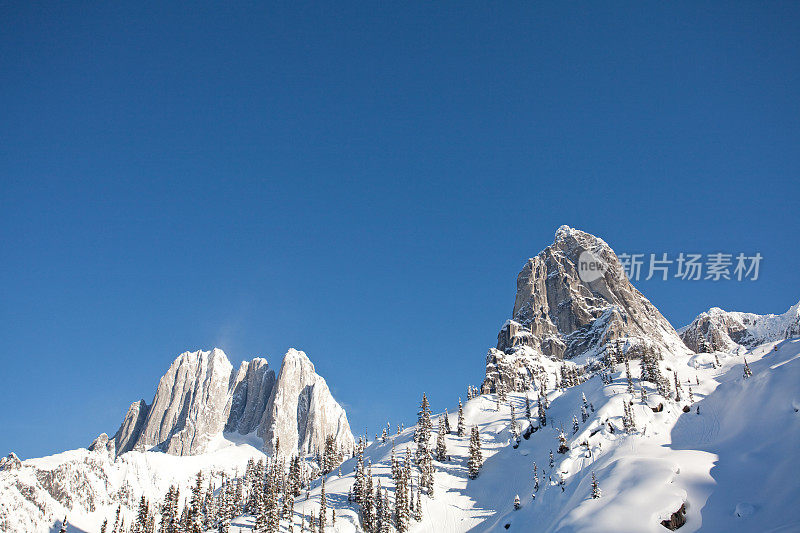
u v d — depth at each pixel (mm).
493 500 157875
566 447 156500
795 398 121500
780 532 85750
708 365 190250
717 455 119688
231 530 168875
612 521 100000
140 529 194500
